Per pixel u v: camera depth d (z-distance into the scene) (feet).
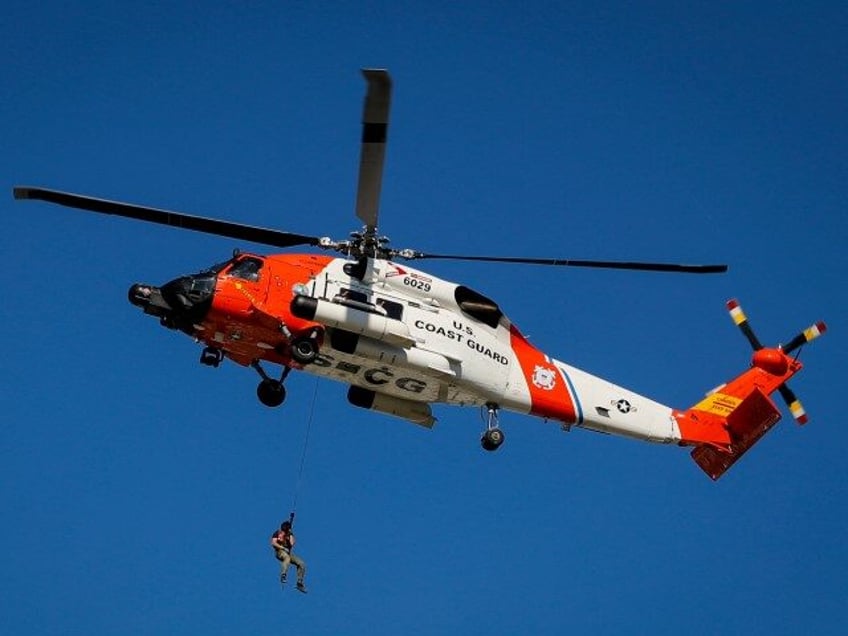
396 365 246.47
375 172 212.23
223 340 246.06
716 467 296.10
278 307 240.94
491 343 260.62
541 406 267.80
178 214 226.58
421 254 238.27
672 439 287.48
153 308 242.99
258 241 232.73
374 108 201.36
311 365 250.57
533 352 269.85
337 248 237.25
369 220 224.33
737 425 296.10
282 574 244.42
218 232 230.27
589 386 276.00
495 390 261.24
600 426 277.23
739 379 302.04
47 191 221.46
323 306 238.07
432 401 261.85
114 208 224.74
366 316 241.14
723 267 233.14
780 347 306.35
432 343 249.96
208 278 241.76
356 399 260.62
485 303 258.37
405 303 249.14
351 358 245.45
